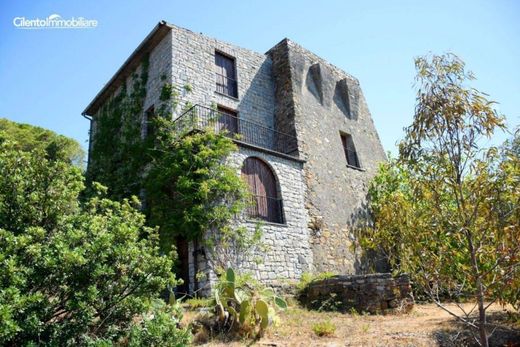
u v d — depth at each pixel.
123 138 13.20
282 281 10.02
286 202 11.54
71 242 4.66
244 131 13.25
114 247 4.79
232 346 5.38
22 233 4.72
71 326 4.37
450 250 3.76
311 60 16.39
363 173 15.91
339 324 6.73
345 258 12.80
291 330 6.24
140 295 5.06
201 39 13.21
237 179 9.82
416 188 3.89
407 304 8.01
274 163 11.80
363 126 17.78
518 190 3.40
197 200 9.45
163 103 11.57
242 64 14.38
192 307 7.44
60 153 6.05
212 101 12.58
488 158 3.58
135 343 4.62
